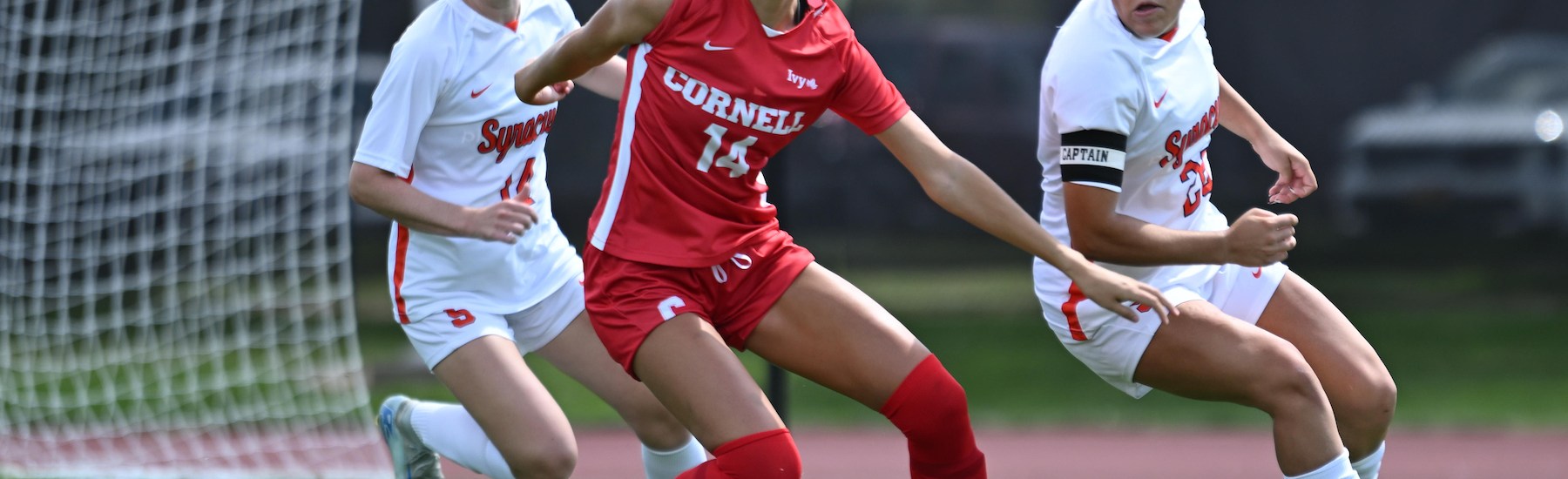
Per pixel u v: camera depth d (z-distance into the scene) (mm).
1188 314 12227
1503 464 22953
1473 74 40250
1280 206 40531
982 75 41281
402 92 12422
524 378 12969
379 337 35469
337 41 28000
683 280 11766
